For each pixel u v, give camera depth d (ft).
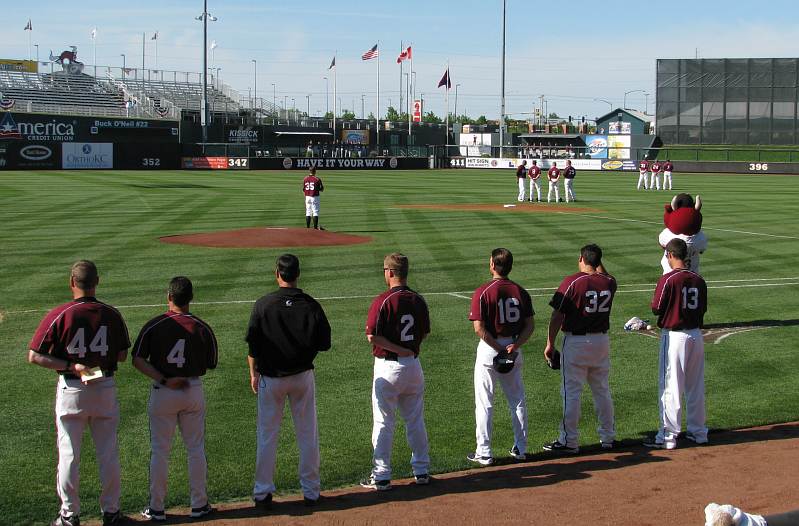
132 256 65.26
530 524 21.11
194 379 22.16
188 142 241.35
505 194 142.10
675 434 27.32
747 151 244.01
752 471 24.91
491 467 25.68
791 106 249.34
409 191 146.72
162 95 273.13
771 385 34.27
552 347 27.30
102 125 222.69
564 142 351.25
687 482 24.04
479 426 25.91
